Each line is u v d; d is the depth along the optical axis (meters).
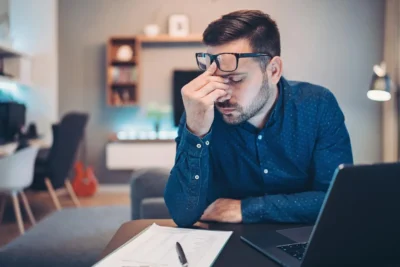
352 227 0.55
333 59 4.91
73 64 4.91
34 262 1.38
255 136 1.03
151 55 4.92
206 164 0.91
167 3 4.90
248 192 1.11
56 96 4.61
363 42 4.89
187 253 0.68
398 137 4.73
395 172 0.53
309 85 1.09
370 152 4.96
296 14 4.88
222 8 4.88
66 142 3.27
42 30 4.48
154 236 0.77
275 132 1.03
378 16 4.88
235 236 0.80
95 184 4.56
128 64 4.80
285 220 0.92
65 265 1.38
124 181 4.92
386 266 0.61
